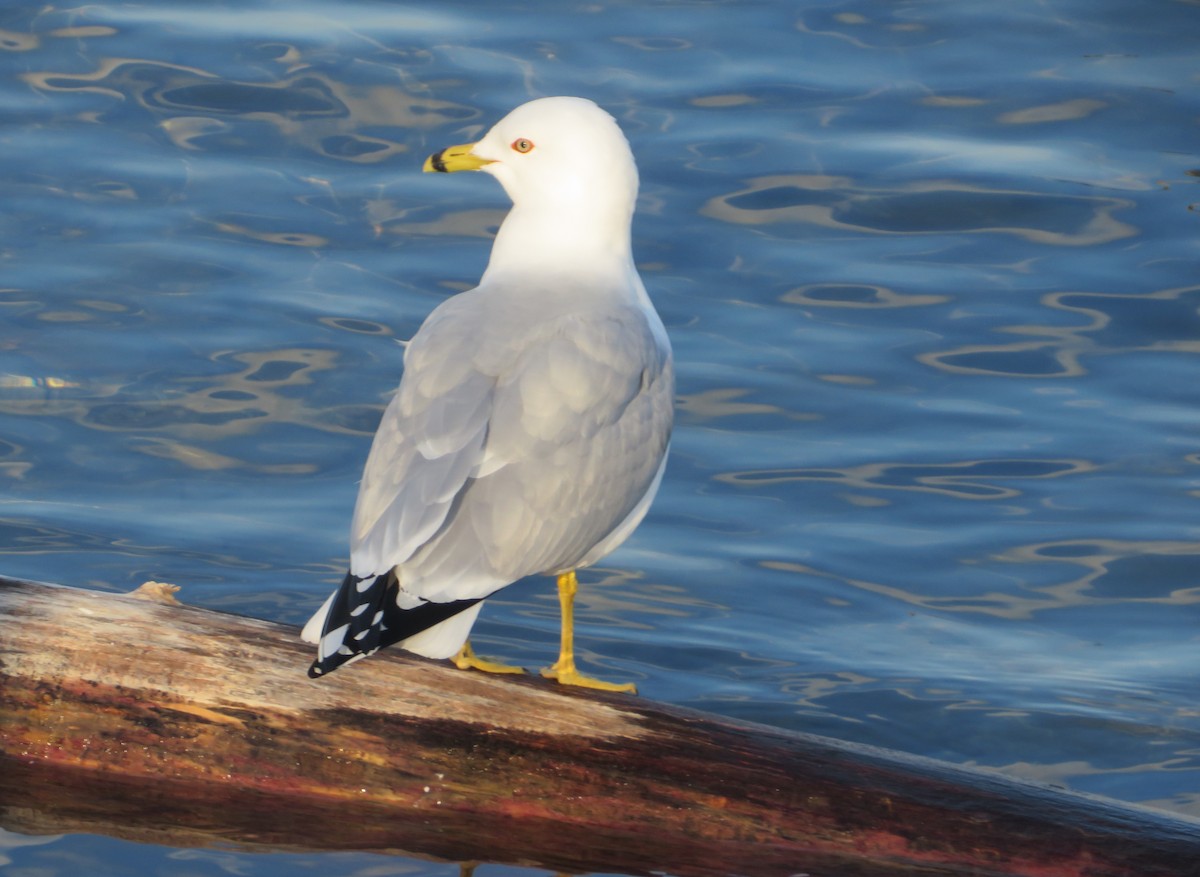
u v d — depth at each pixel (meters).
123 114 16.11
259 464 12.03
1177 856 7.60
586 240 9.42
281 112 16.22
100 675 8.12
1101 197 15.52
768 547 11.48
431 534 7.68
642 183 15.55
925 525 11.70
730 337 13.71
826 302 14.20
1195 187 15.65
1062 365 13.48
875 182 15.67
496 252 9.71
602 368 8.45
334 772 8.05
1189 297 14.27
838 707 9.94
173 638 8.23
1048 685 10.20
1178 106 16.72
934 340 13.75
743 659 10.38
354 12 18.06
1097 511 11.84
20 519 11.27
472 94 16.45
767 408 12.91
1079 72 17.23
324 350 13.18
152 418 12.41
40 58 16.91
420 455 7.94
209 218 14.77
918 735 9.73
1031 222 15.23
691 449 12.45
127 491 11.69
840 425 12.75
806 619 10.80
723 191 15.50
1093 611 10.93
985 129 16.45
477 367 8.32
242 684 8.10
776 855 7.84
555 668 8.88
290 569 10.95
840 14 18.30
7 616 8.24
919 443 12.54
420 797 8.02
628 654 10.41
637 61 17.27
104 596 8.45
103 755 8.13
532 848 7.89
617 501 8.48
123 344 13.13
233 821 7.96
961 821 7.77
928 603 10.98
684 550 11.45
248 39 17.34
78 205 14.79
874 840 7.79
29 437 12.13
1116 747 9.63
